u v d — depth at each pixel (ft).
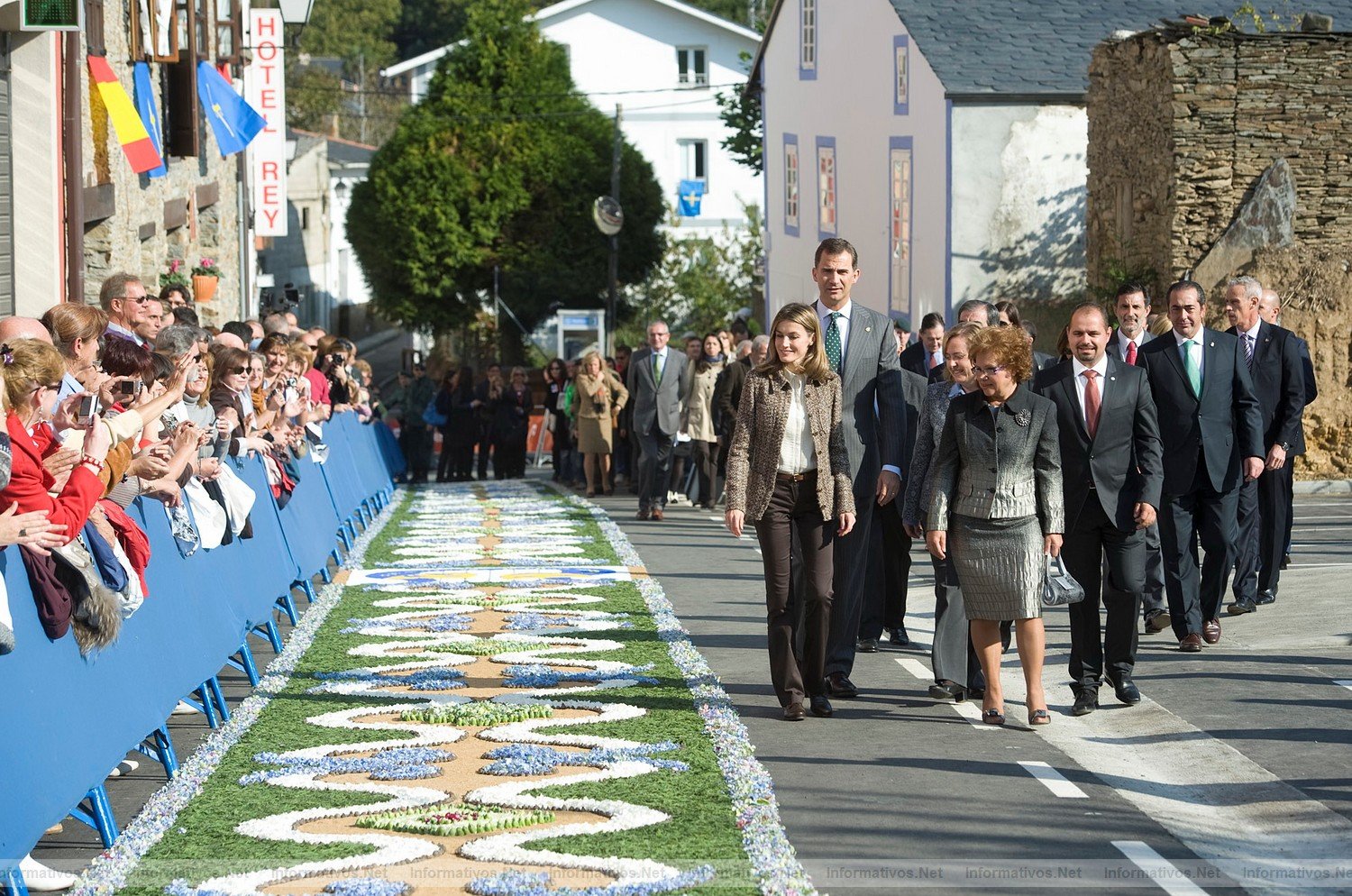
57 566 24.66
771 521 34.06
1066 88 97.96
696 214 225.15
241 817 26.71
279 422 50.88
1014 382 33.55
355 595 51.65
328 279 269.64
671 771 29.30
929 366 44.68
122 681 27.27
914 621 47.09
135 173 76.84
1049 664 40.63
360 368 98.32
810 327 34.35
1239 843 25.67
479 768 29.91
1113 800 27.81
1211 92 79.10
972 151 99.04
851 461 35.86
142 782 29.71
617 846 24.68
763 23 250.16
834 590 36.42
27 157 60.75
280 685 37.24
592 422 90.53
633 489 92.27
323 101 325.42
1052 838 25.54
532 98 186.50
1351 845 25.39
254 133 95.76
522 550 63.36
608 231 168.35
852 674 39.19
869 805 27.43
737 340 100.83
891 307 113.39
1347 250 77.77
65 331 32.42
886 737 32.53
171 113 85.92
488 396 110.22
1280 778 29.14
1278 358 45.93
